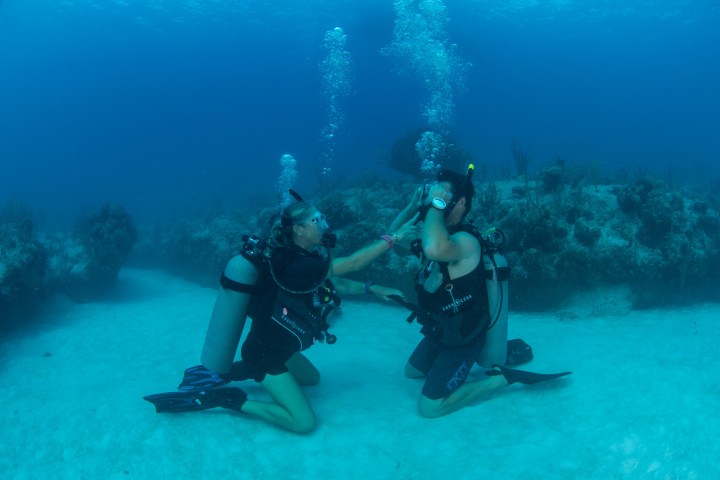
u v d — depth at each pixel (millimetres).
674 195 6656
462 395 3623
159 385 4438
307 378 4148
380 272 6957
